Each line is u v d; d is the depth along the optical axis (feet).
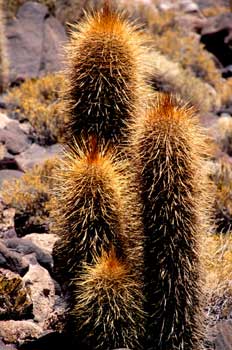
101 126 22.50
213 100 49.57
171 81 47.37
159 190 20.13
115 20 22.62
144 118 20.44
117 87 22.26
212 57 58.70
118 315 20.12
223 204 31.83
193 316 21.43
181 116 19.98
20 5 50.55
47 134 37.65
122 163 22.20
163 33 57.98
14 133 37.11
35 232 29.17
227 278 25.27
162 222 20.40
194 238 20.76
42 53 47.44
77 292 21.44
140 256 21.03
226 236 28.45
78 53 22.35
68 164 22.12
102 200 20.70
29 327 22.56
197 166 20.34
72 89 22.68
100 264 20.26
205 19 65.67
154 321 21.08
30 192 29.94
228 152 42.04
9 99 40.81
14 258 24.81
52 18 50.52
